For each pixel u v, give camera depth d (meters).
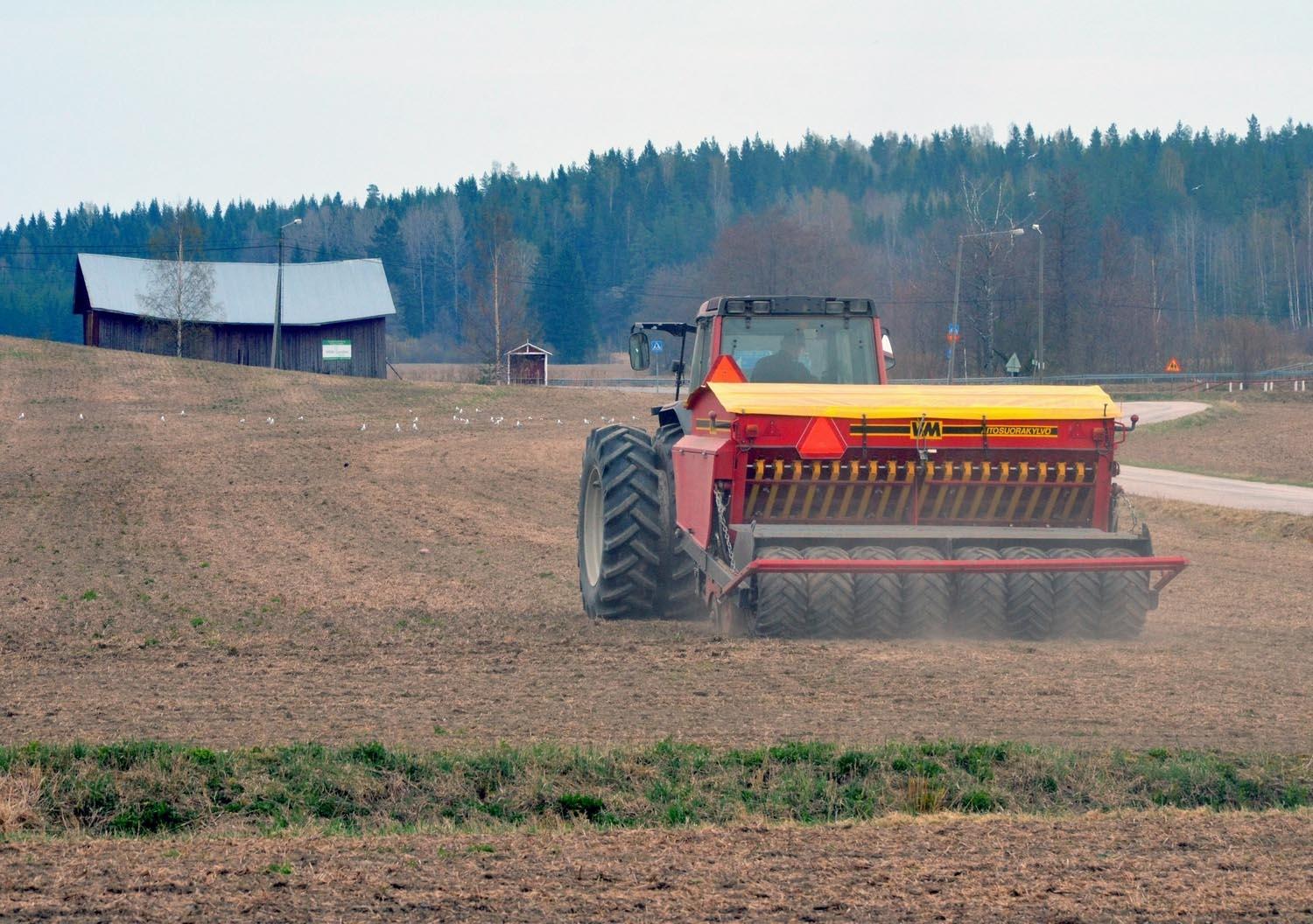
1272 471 154.00
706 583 47.41
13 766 29.23
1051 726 33.81
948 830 25.48
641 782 29.28
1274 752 31.47
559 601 59.94
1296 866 23.11
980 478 45.88
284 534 91.69
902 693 37.06
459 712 35.50
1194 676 39.69
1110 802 28.52
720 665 40.88
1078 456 46.22
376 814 28.06
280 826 27.08
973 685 38.00
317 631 50.03
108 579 68.50
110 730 33.69
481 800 28.78
